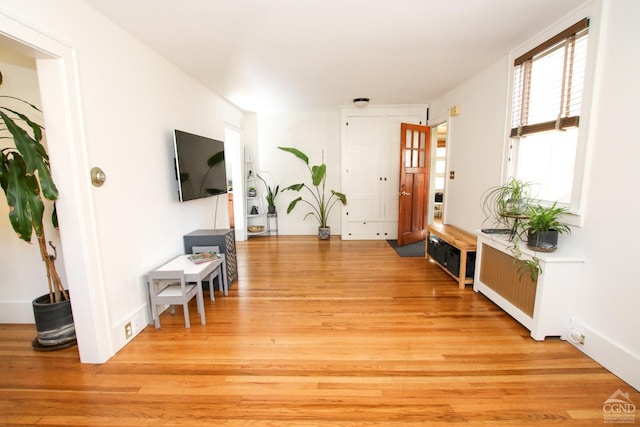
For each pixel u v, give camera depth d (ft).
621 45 5.50
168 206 8.90
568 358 6.15
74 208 5.58
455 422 4.61
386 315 8.11
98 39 6.15
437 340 6.86
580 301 6.45
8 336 7.13
